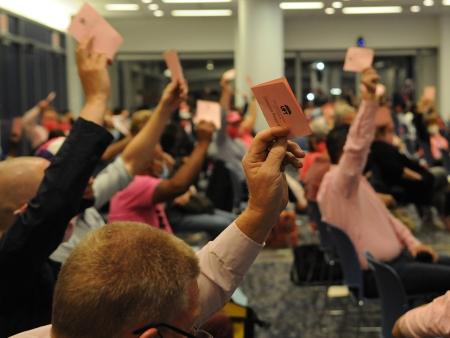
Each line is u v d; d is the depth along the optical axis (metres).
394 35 19.45
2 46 13.25
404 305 3.13
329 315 5.20
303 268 5.10
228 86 8.10
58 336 0.98
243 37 15.34
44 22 15.91
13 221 1.79
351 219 4.02
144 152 2.58
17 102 14.13
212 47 19.48
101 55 1.90
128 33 19.58
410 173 6.95
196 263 1.04
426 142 10.44
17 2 13.95
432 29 19.41
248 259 1.39
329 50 19.73
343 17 19.38
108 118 6.63
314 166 5.47
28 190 1.79
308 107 16.58
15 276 1.66
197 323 1.38
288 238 7.43
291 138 1.30
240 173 8.39
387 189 6.87
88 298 0.94
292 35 19.62
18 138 8.33
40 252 1.65
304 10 17.83
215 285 1.38
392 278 3.14
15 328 1.73
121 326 0.95
